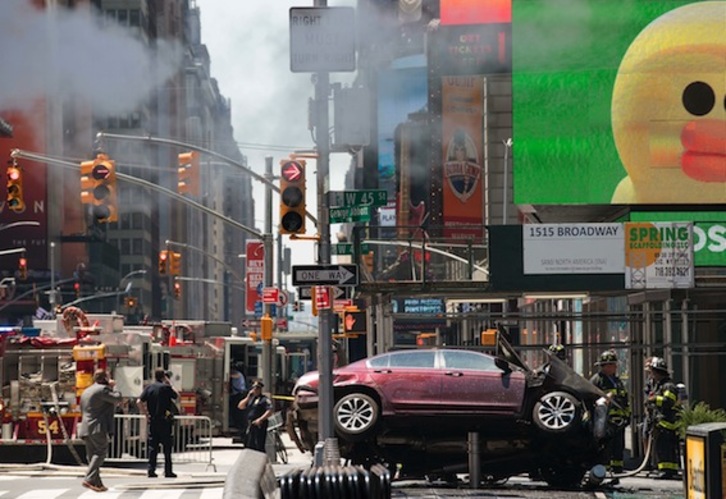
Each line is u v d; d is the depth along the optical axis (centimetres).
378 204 3850
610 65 5191
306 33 3775
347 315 8050
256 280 8469
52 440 4809
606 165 5181
